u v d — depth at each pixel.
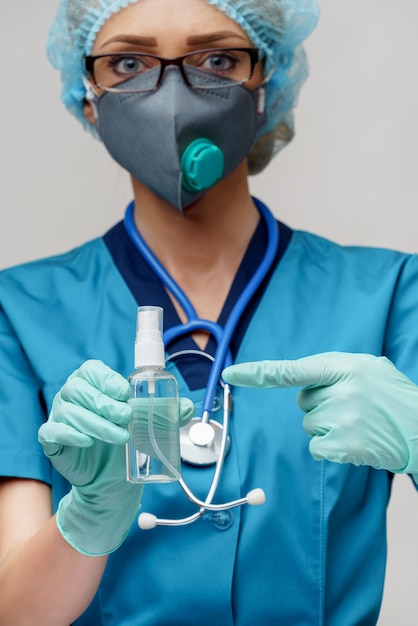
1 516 1.97
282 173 3.10
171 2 1.99
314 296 2.13
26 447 2.00
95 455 1.70
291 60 2.23
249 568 1.90
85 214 3.12
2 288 2.18
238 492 1.91
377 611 1.95
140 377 1.62
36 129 3.14
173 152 1.96
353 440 1.68
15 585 1.82
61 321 2.13
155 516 1.90
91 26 2.07
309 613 1.90
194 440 1.88
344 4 3.10
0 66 3.15
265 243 2.20
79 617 1.94
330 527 1.93
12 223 3.12
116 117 2.02
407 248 3.06
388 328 2.11
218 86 1.99
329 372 1.70
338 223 3.08
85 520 1.73
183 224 2.14
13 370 2.08
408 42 3.08
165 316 2.11
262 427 1.95
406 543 3.04
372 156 3.08
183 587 1.89
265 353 2.05
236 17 2.02
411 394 1.71
